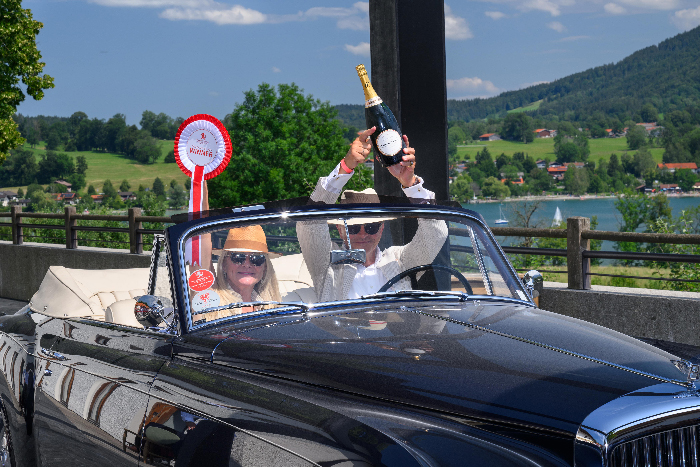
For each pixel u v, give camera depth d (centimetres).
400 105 516
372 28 523
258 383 226
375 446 184
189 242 276
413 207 306
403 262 299
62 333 331
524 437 191
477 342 229
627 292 675
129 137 19175
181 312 266
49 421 312
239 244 280
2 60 2111
